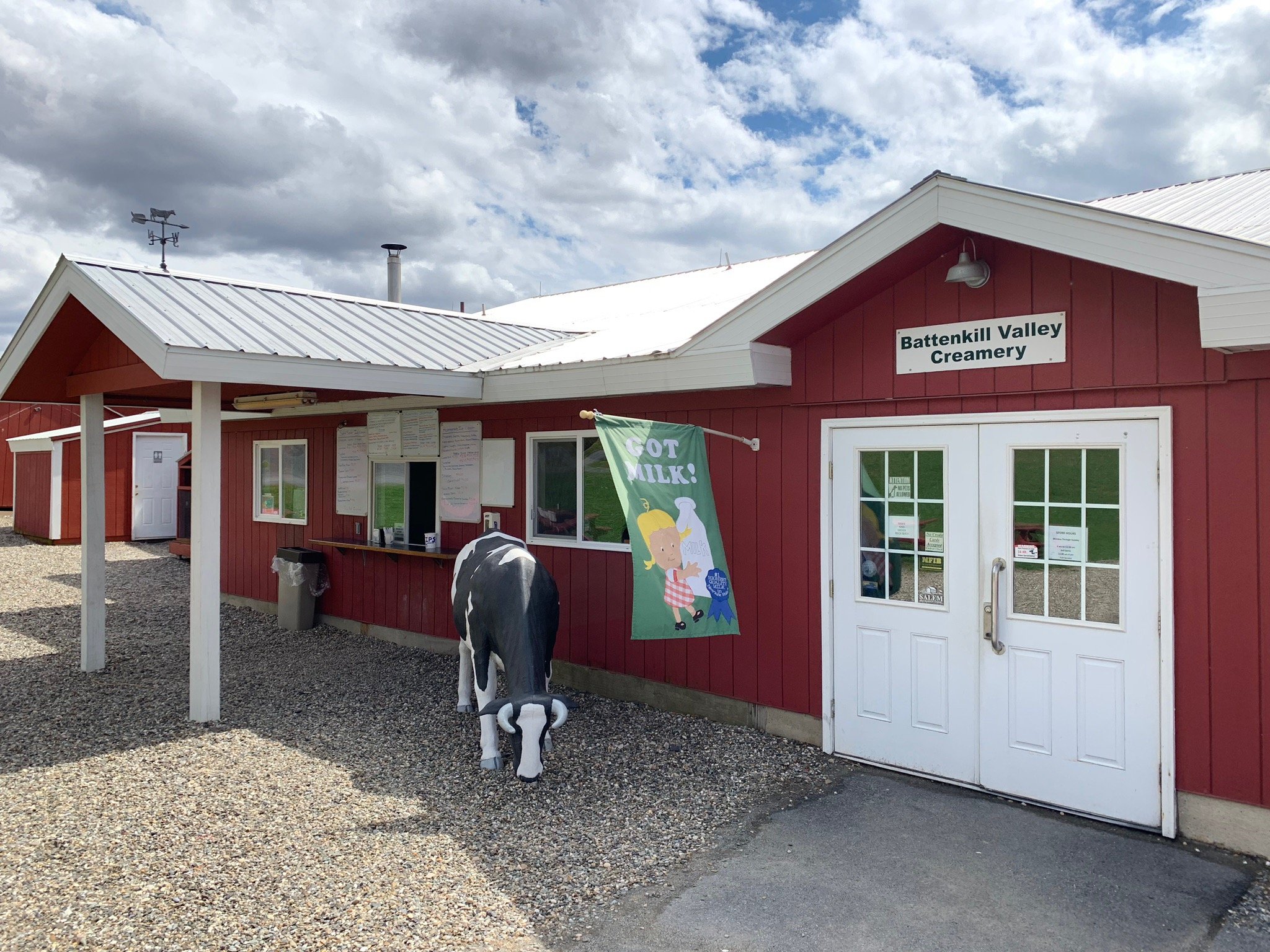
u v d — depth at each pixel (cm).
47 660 945
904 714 586
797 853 472
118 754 640
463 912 411
